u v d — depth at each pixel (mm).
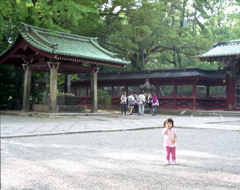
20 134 8711
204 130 10828
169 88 23953
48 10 13477
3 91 21891
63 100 18938
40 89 23297
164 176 4297
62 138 8328
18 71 22969
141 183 3947
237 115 19703
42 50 16391
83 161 5320
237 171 4609
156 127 11523
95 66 19984
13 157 5656
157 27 30250
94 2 21891
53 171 4605
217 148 6789
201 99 22781
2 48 21953
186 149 6633
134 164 5082
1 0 12414
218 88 22891
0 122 13055
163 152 6254
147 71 25406
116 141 7836
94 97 19875
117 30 30156
